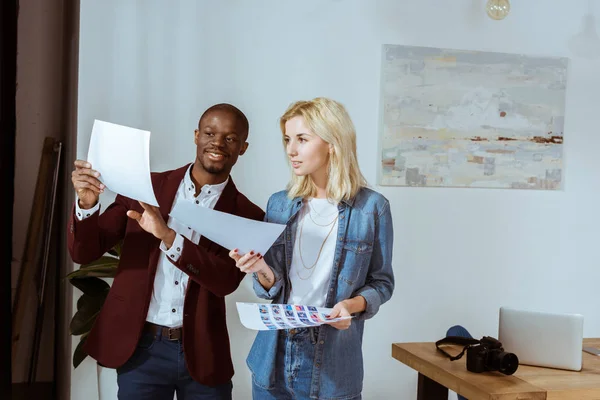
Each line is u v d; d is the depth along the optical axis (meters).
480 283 4.01
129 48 3.50
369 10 3.84
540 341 2.61
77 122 3.40
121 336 2.25
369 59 3.84
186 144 3.59
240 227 2.02
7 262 2.78
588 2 4.17
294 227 2.23
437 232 3.95
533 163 4.08
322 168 2.20
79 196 2.15
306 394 2.13
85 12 3.42
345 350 2.16
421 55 3.90
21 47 3.10
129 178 2.01
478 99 3.99
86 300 3.04
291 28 3.73
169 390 2.35
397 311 3.89
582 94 4.17
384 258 2.23
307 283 2.18
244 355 3.65
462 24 3.98
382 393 3.87
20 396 3.05
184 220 2.04
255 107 3.69
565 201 4.14
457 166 3.96
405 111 3.88
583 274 4.16
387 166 3.86
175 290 2.30
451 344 2.86
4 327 2.74
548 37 4.12
